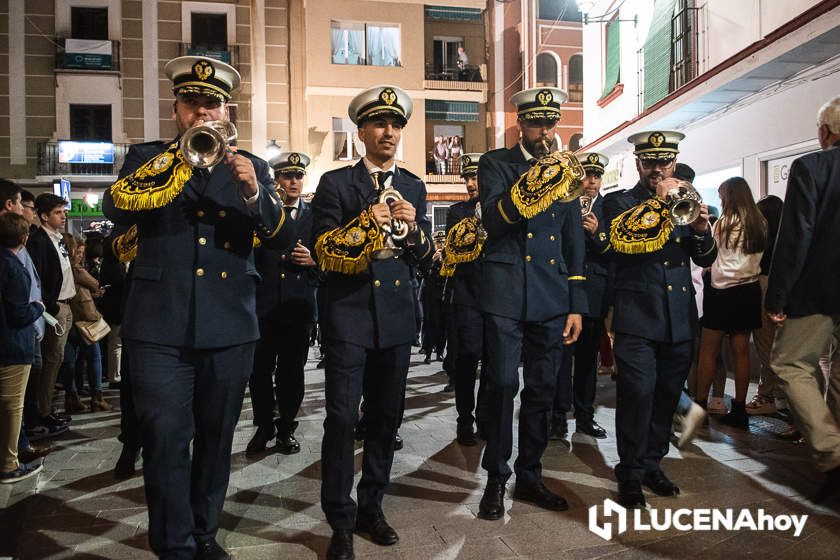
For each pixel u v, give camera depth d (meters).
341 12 22.05
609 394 6.57
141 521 3.42
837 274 3.34
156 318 2.47
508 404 3.37
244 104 21.75
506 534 3.14
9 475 4.12
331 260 2.89
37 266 5.19
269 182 2.82
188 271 2.54
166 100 21.50
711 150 8.64
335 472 2.89
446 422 5.59
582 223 3.68
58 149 20.67
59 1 21.02
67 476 4.24
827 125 3.54
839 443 3.31
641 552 2.93
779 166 7.29
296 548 3.02
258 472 4.19
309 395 6.97
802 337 3.45
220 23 21.80
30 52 20.95
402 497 3.68
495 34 23.66
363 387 3.16
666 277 3.59
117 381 8.00
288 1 22.00
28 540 3.17
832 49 6.08
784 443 4.62
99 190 21.03
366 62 22.41
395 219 2.91
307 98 21.84
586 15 11.78
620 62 11.45
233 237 2.65
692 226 3.62
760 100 7.50
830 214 3.35
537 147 3.47
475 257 4.73
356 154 22.16
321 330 3.42
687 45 9.04
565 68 23.50
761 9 7.34
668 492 3.63
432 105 22.78
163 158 2.44
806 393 3.41
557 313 3.43
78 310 6.28
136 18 21.33
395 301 3.05
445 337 9.27
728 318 5.07
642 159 3.80
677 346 3.63
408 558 2.88
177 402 2.48
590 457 4.45
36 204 5.62
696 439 4.74
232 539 3.12
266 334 4.56
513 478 4.04
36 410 5.28
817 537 3.04
